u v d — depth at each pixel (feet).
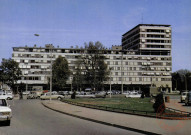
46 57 342.64
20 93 178.50
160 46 372.79
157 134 35.63
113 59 356.18
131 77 358.02
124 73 356.38
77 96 193.26
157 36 374.22
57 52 346.95
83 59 272.10
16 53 337.52
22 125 45.03
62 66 265.13
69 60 346.13
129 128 41.93
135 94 201.98
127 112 67.62
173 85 410.52
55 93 199.62
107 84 348.18
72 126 45.14
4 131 37.76
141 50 368.27
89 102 121.90
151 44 369.91
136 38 381.81
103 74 259.60
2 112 42.93
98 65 260.83
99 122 51.55
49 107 92.58
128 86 355.77
